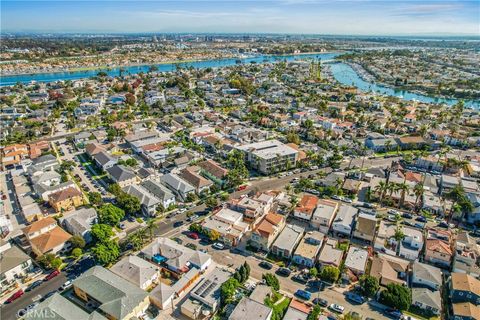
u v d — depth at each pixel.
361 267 100.06
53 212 132.88
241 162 166.25
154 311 87.25
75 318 78.06
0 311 86.62
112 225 121.31
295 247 111.81
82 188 152.00
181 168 174.25
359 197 147.62
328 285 97.31
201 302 87.62
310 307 88.19
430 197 140.00
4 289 93.50
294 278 99.75
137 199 130.75
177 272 99.06
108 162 167.88
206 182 151.12
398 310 87.75
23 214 130.88
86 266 103.88
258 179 164.00
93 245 113.94
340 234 120.94
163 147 193.00
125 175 152.75
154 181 148.88
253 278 99.50
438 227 126.25
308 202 133.62
